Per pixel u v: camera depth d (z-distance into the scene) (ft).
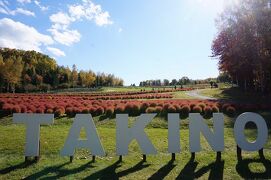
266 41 136.15
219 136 37.63
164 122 65.57
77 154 39.60
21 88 323.57
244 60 149.69
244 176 32.30
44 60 440.04
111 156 38.91
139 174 32.58
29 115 35.88
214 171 33.63
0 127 58.44
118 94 169.99
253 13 140.56
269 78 148.05
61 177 31.42
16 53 455.63
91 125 35.86
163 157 38.63
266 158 38.04
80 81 418.51
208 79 533.55
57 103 89.30
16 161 36.29
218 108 76.48
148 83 560.61
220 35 159.33
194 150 37.50
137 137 36.24
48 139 45.88
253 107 78.07
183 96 149.28
